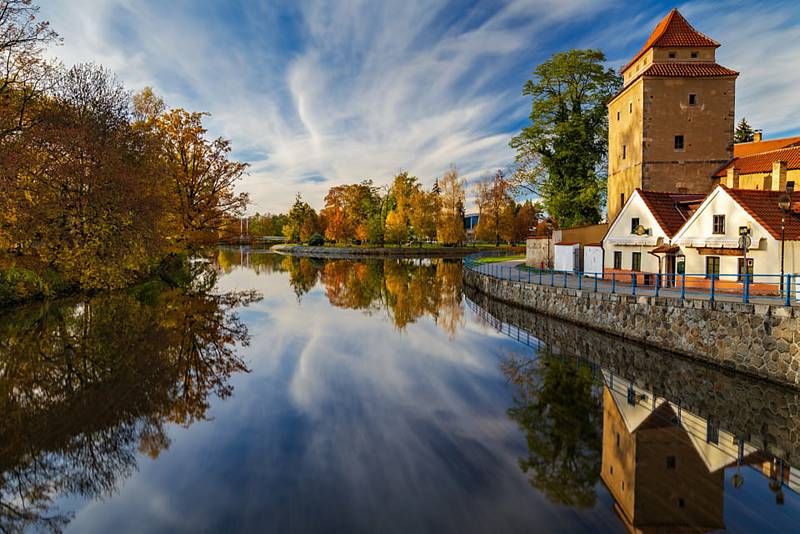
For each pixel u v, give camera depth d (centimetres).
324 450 877
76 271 2531
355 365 1493
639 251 2492
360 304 2817
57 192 2194
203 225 3734
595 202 4006
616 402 1159
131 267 2781
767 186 2478
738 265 1945
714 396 1208
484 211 7175
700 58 3159
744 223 1916
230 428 983
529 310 2488
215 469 802
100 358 1492
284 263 6366
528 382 1320
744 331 1326
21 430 972
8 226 2009
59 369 1373
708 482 763
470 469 805
